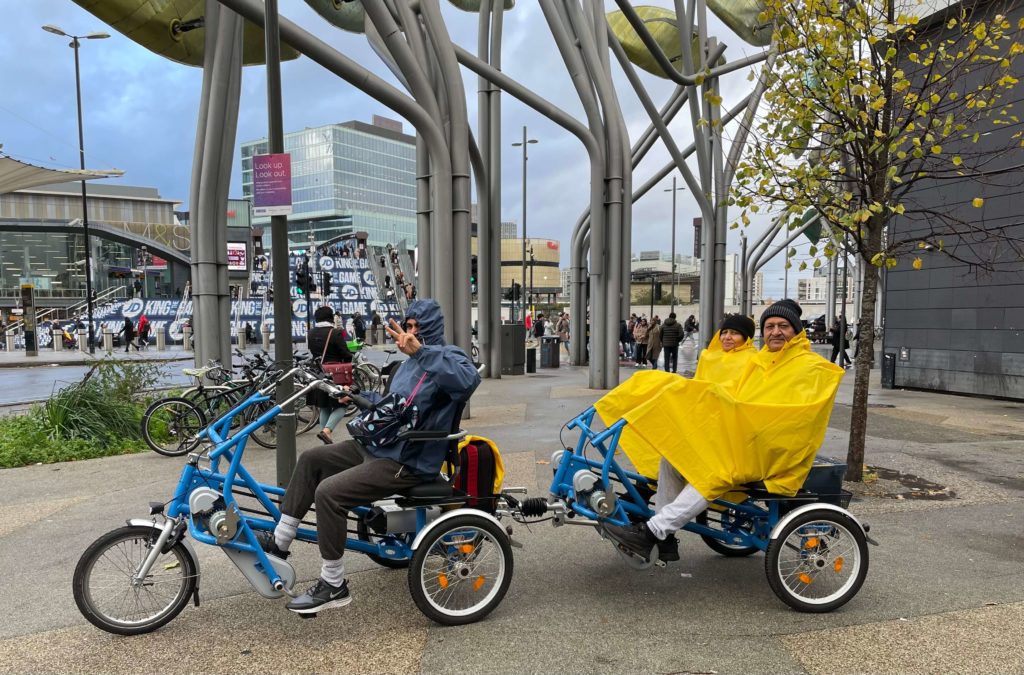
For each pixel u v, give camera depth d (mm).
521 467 6750
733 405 3453
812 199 5809
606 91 12055
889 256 5918
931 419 9594
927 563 4227
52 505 5711
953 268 12273
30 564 4371
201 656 3131
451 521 3404
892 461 6934
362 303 42469
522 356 17391
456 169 9367
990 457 7117
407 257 49906
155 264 63844
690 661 3059
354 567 4191
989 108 5793
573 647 3193
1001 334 11609
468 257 9547
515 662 3061
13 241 67750
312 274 40188
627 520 3723
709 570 4168
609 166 12445
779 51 5840
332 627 3408
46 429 8023
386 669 3006
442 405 3414
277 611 3594
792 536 3703
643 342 20469
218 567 4234
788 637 3279
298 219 127500
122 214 106250
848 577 3629
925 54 5754
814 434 3477
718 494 3473
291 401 3469
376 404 3369
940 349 12695
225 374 8680
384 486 3336
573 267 21672
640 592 3828
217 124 9383
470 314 9664
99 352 29000
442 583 3447
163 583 3473
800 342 3715
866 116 5375
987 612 3529
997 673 2938
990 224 11359
